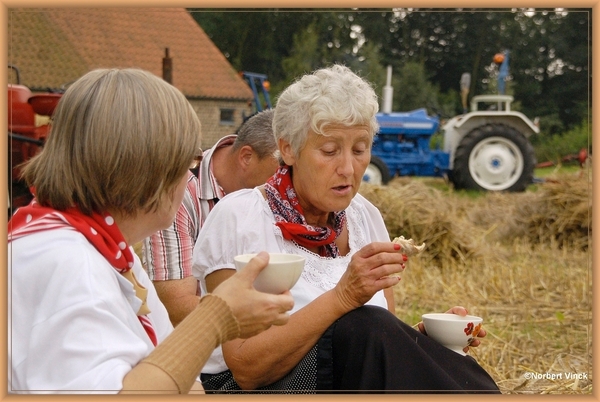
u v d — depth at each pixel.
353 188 2.16
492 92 21.81
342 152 2.11
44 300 1.37
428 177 13.40
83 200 1.47
